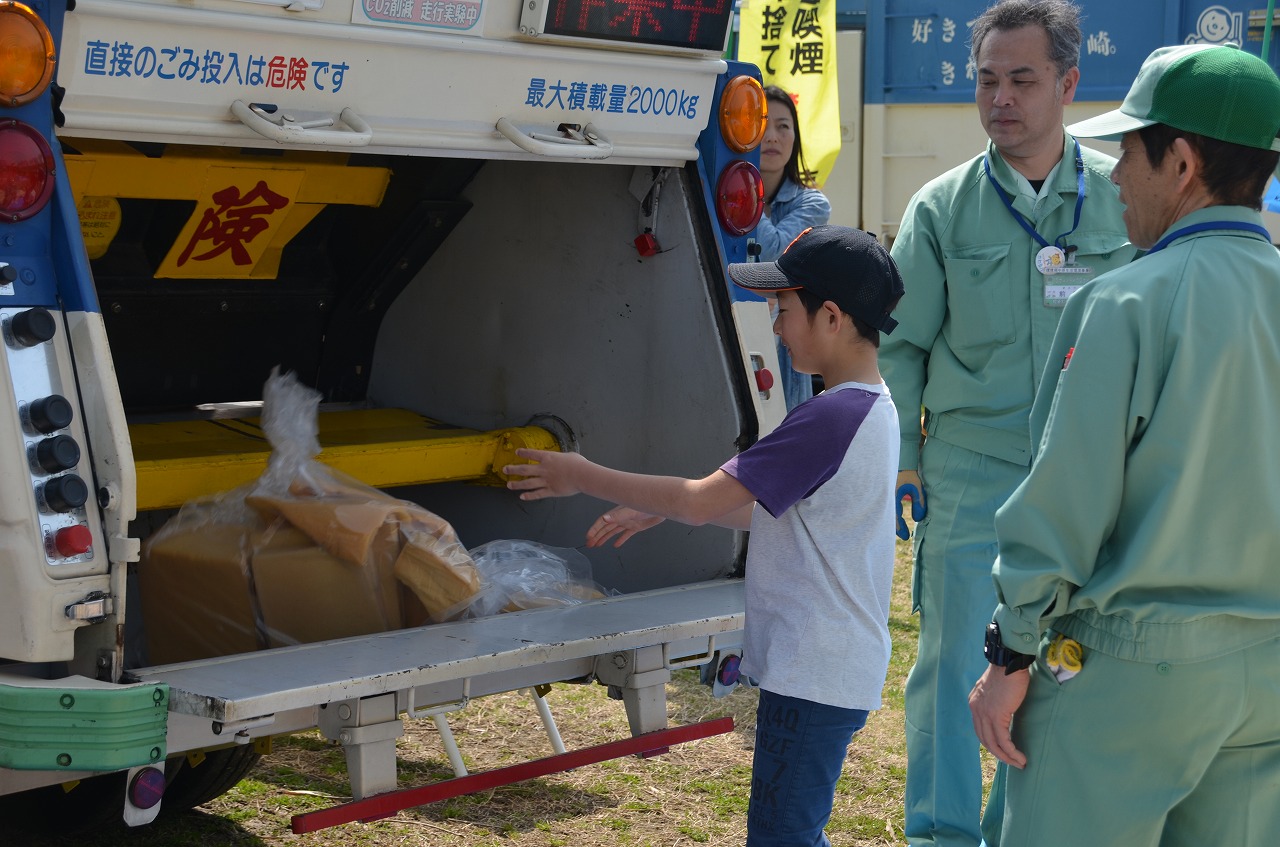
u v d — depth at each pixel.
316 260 4.14
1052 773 2.20
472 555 3.24
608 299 3.65
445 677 2.57
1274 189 6.61
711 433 3.45
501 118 2.99
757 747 2.59
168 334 3.92
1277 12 7.45
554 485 2.73
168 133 2.58
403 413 4.20
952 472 3.48
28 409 2.24
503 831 3.71
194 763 3.45
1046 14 3.35
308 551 2.98
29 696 2.19
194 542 3.06
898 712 4.74
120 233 3.66
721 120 3.37
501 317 3.96
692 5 3.20
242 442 3.63
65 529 2.23
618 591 3.65
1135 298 2.11
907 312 3.52
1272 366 2.11
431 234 4.02
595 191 3.63
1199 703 2.09
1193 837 2.23
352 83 2.75
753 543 2.61
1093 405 2.10
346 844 3.58
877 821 3.88
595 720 4.52
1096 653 2.15
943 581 3.48
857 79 8.26
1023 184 3.41
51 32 2.35
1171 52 2.23
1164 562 2.09
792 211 4.74
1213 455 2.09
